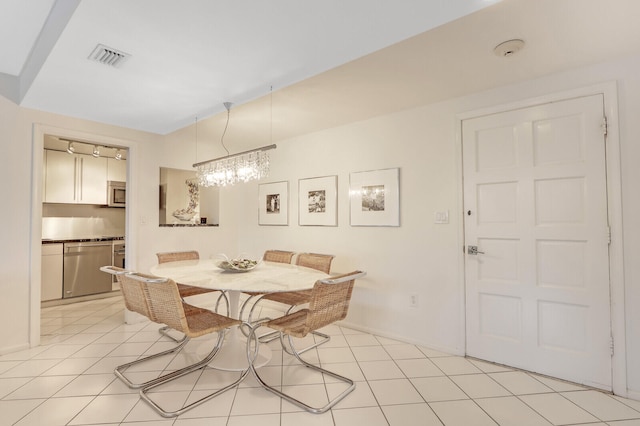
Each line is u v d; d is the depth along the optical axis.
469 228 2.61
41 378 2.21
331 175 3.50
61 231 4.67
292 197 3.90
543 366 2.28
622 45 1.88
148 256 3.58
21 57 2.39
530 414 1.84
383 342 2.92
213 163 3.01
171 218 3.85
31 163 2.74
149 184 3.61
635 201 1.99
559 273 2.23
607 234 2.07
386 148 3.07
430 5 1.45
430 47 1.87
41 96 2.50
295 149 3.87
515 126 2.42
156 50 1.81
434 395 2.04
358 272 2.21
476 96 2.58
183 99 2.57
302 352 2.69
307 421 1.77
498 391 2.08
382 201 3.08
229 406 1.91
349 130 3.35
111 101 2.61
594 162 2.12
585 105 2.16
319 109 2.90
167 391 2.06
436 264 2.76
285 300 2.86
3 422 1.73
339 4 1.41
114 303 4.22
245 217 4.53
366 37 1.71
